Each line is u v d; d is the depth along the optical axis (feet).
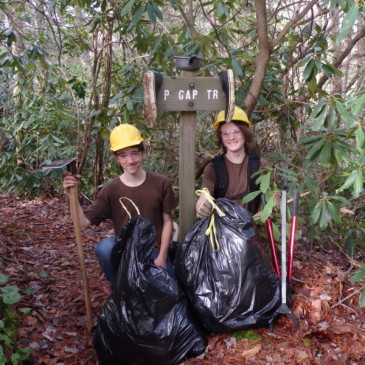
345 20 7.17
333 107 8.89
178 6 13.98
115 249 8.00
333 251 12.58
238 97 12.30
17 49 19.67
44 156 21.04
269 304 8.29
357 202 12.79
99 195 8.97
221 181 9.54
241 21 18.17
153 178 8.89
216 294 8.00
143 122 14.74
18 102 22.63
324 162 8.87
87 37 18.89
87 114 17.31
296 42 14.23
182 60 8.71
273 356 7.77
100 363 7.84
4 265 11.76
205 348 7.86
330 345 8.14
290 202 10.08
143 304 7.43
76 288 10.62
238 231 8.10
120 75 16.92
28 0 15.14
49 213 18.75
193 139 9.15
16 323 8.20
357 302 9.36
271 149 14.64
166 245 8.83
